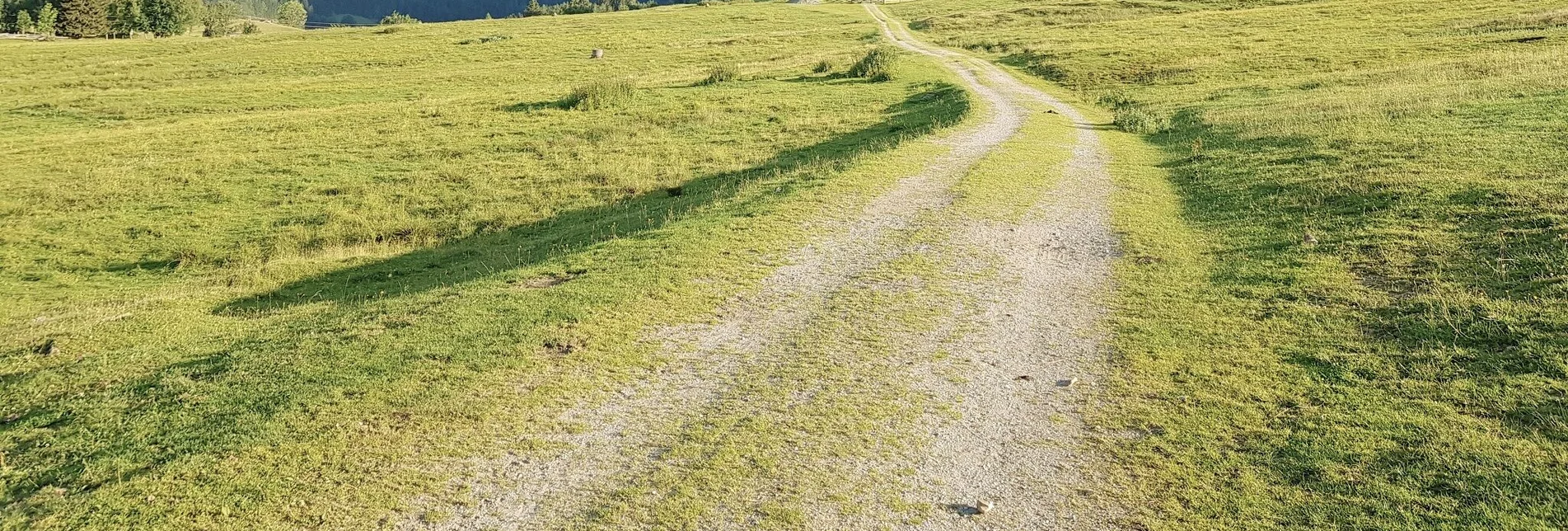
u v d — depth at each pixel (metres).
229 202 24.48
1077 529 6.26
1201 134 24.67
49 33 107.50
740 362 9.20
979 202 16.52
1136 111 29.97
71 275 19.12
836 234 14.29
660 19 96.62
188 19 116.75
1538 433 7.16
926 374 8.88
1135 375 8.75
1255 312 10.34
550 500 6.69
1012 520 6.36
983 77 43.97
